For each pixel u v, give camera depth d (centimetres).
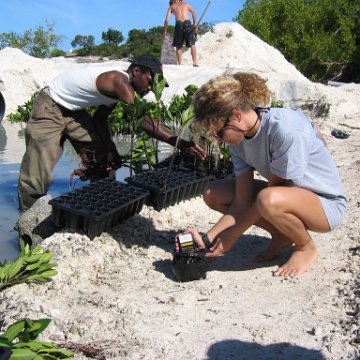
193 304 225
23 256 245
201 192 377
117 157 390
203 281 248
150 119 327
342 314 209
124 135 656
